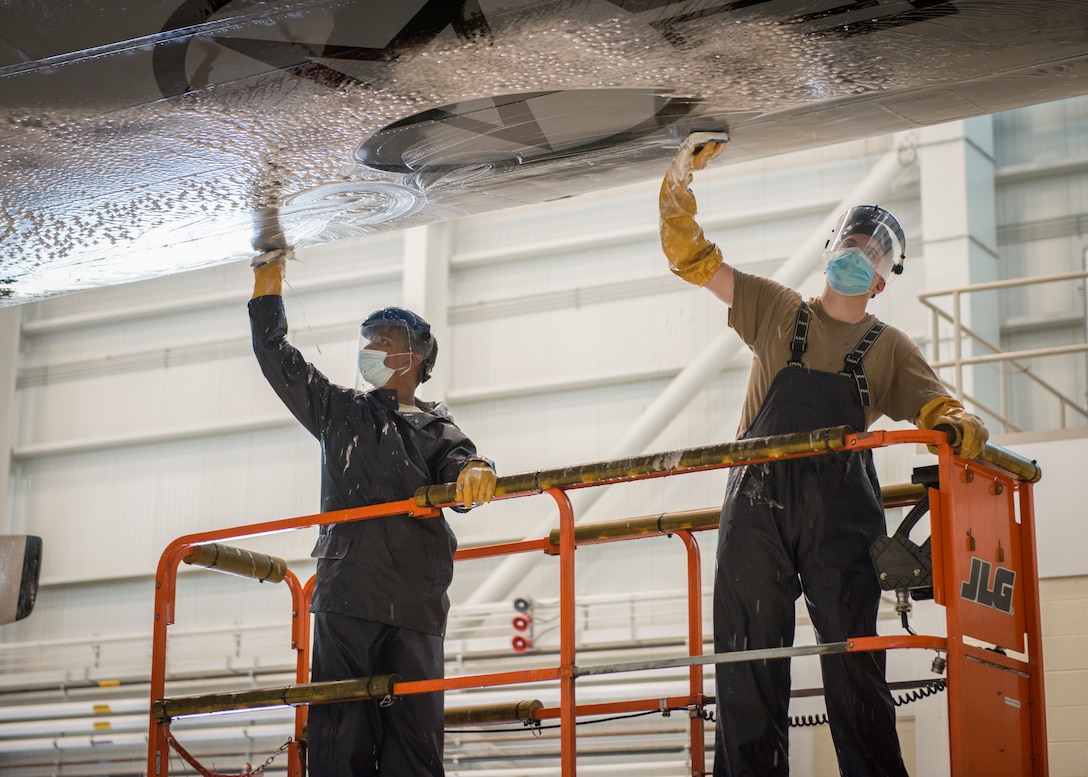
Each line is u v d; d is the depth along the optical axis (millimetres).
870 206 3793
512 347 14117
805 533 3682
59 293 5082
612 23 3043
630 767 11070
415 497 3832
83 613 15023
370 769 3982
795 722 4039
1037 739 3576
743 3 2943
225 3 3146
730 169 13609
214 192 4023
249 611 14125
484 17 3070
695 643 4281
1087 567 6996
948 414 3566
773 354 3848
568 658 3529
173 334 15469
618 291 13820
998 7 2947
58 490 15570
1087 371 11766
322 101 3457
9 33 3330
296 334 14781
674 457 3502
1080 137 12422
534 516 13469
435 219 4387
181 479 15000
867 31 3055
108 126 3645
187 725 13133
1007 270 12414
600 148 3734
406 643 3982
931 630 7090
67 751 13609
